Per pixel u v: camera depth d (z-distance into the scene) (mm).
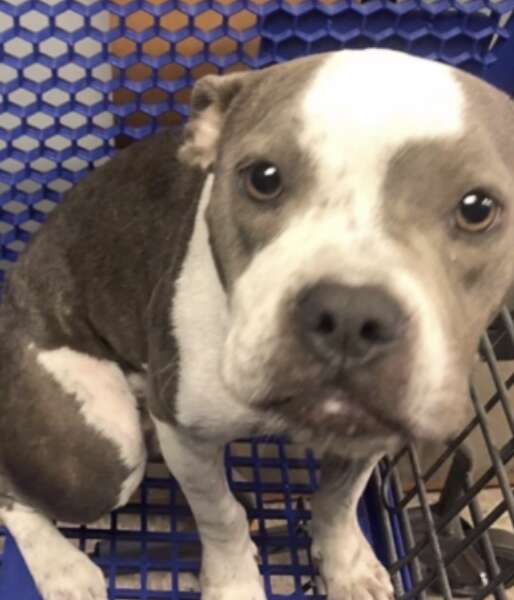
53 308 499
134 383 514
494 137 343
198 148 413
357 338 302
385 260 313
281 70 365
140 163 485
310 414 324
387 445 339
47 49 530
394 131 324
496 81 527
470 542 462
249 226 349
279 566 524
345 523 500
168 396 427
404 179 327
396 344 304
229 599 490
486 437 467
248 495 574
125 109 524
